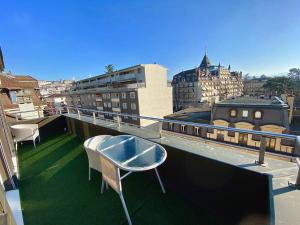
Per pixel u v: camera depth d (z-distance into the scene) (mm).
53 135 4645
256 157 1440
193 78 42000
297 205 884
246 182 1242
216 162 1428
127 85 22719
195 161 1615
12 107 12820
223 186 1414
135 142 2055
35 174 2559
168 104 25328
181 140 2055
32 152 3484
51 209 1795
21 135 3605
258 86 58031
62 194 2041
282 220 802
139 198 1868
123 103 23078
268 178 1097
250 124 11836
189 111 18578
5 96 14297
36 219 1669
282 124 10898
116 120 3131
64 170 2631
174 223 1502
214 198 1516
